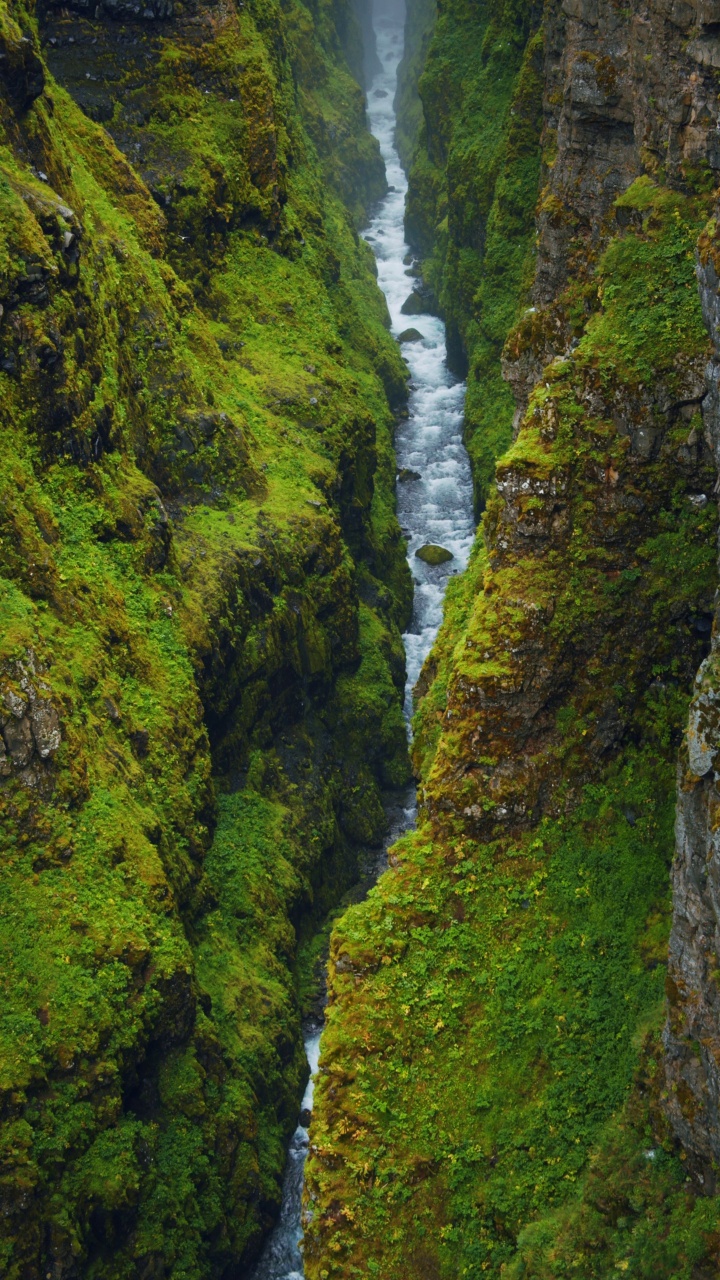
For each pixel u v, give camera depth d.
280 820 43.47
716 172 27.39
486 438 58.81
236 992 36.94
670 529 27.52
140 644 38.16
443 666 33.44
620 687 27.81
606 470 27.45
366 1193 24.84
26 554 34.88
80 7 55.41
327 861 45.91
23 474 35.84
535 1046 25.67
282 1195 36.06
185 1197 31.58
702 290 25.94
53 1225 28.73
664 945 26.11
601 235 34.28
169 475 44.94
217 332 54.59
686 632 27.64
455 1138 25.09
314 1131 25.62
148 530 40.28
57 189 41.19
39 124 41.41
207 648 40.81
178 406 45.62
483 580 29.52
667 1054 22.31
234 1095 34.38
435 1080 25.72
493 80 75.12
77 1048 29.80
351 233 85.44
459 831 27.75
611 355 27.33
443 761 28.08
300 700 47.53
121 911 32.06
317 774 46.69
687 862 21.64
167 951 32.66
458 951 26.88
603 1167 22.91
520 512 27.77
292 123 75.44
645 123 29.36
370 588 55.16
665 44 27.88
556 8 45.47
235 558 43.81
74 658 34.97
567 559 27.83
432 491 65.50
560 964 26.44
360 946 26.98
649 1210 21.66
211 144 56.47
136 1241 30.56
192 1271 31.19
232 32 58.97
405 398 73.12
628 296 27.73
